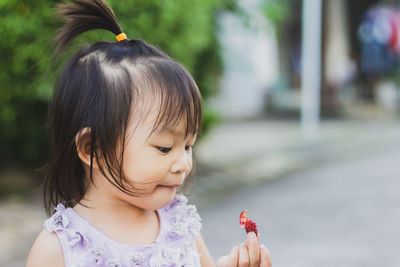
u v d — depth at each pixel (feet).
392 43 49.44
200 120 3.78
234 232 12.55
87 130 3.54
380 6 50.72
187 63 14.56
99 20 4.07
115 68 3.60
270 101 41.42
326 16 41.27
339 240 12.09
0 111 14.57
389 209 14.47
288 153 23.65
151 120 3.49
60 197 3.90
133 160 3.51
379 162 21.49
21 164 17.65
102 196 3.82
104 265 3.65
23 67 12.43
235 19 19.58
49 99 12.48
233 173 19.36
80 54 3.80
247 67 37.68
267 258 3.92
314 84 32.60
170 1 12.87
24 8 11.35
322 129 31.71
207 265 4.52
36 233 12.01
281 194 16.40
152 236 3.99
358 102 46.21
